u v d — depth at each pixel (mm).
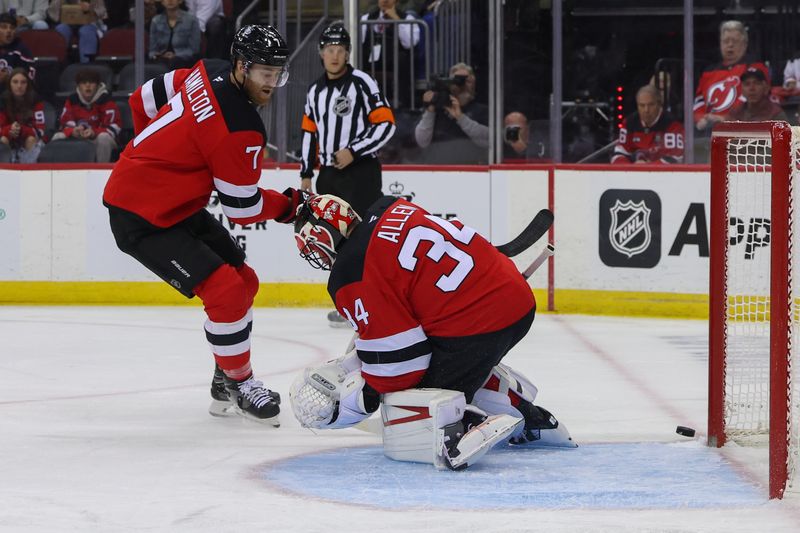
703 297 26234
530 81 30641
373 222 11477
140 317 26234
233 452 12617
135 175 13688
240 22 31938
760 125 10977
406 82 31469
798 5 29469
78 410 15336
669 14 30094
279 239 28500
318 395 12477
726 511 9875
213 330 13992
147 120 14836
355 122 22828
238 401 14242
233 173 13508
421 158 30812
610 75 30438
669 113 29484
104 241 28828
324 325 25078
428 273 11289
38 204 28875
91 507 10086
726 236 12656
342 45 22688
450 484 10914
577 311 27375
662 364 19594
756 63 29219
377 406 12102
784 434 10250
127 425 14305
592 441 13148
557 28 28234
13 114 30500
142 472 11602
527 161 30172
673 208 26438
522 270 27641
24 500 10367
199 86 13609
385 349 11375
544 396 16469
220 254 14570
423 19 31516
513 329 11516
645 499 10312
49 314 26812
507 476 11250
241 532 9234
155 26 31031
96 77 30406
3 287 29000
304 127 23688
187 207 13898
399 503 10188
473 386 11773
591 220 27125
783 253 10289
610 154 29984
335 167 22906
